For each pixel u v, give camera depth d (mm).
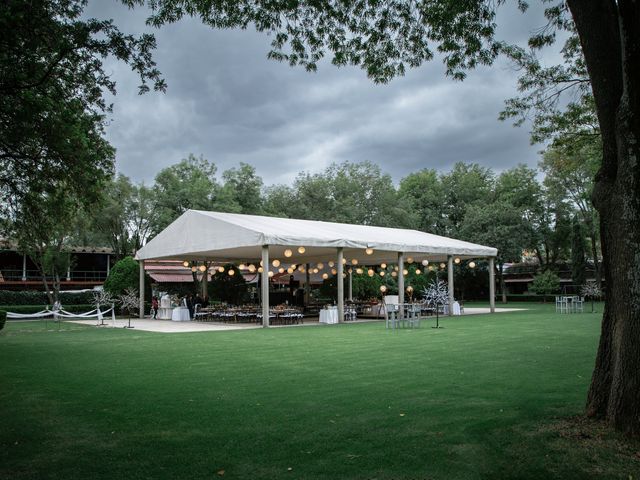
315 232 20875
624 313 4371
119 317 26688
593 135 14484
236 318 21641
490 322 18578
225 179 38594
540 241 39750
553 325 16734
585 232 39594
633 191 4273
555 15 9234
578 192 37656
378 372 7918
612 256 4520
